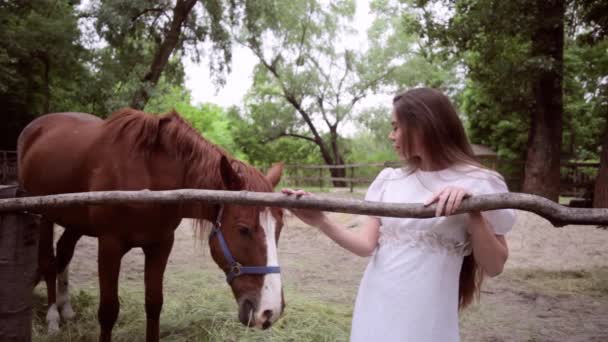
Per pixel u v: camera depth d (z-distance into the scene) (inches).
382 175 59.0
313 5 781.3
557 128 410.0
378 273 53.6
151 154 94.8
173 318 120.2
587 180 534.0
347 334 113.0
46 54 619.5
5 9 596.7
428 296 49.9
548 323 130.9
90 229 108.5
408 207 48.3
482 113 770.2
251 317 73.9
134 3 462.6
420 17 451.2
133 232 93.1
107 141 100.0
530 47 417.4
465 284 57.3
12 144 730.2
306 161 1123.3
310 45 815.1
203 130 1423.5
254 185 80.2
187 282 158.2
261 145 1038.4
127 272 181.5
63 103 745.0
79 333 113.3
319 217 56.6
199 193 58.2
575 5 380.5
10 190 68.4
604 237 265.7
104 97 523.8
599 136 766.5
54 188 110.2
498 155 763.4
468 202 45.5
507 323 130.3
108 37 491.8
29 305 65.7
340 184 756.0
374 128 844.6
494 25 386.9
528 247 245.4
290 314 124.7
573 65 606.9
